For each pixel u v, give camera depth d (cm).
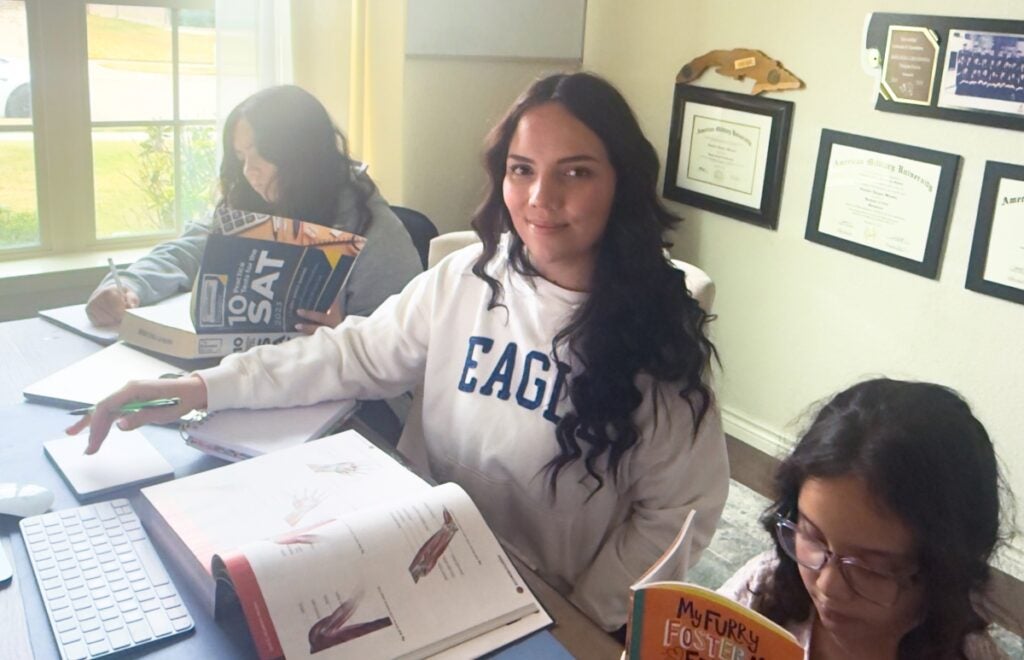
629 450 122
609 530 130
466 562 92
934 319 248
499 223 130
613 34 328
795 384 289
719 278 308
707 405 123
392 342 139
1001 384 237
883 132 251
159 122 266
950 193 237
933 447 84
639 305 119
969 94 229
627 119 117
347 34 268
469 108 317
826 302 275
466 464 129
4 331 162
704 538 125
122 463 116
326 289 152
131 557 96
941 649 86
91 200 261
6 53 238
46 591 90
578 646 90
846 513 84
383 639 84
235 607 88
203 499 101
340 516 96
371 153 286
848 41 255
